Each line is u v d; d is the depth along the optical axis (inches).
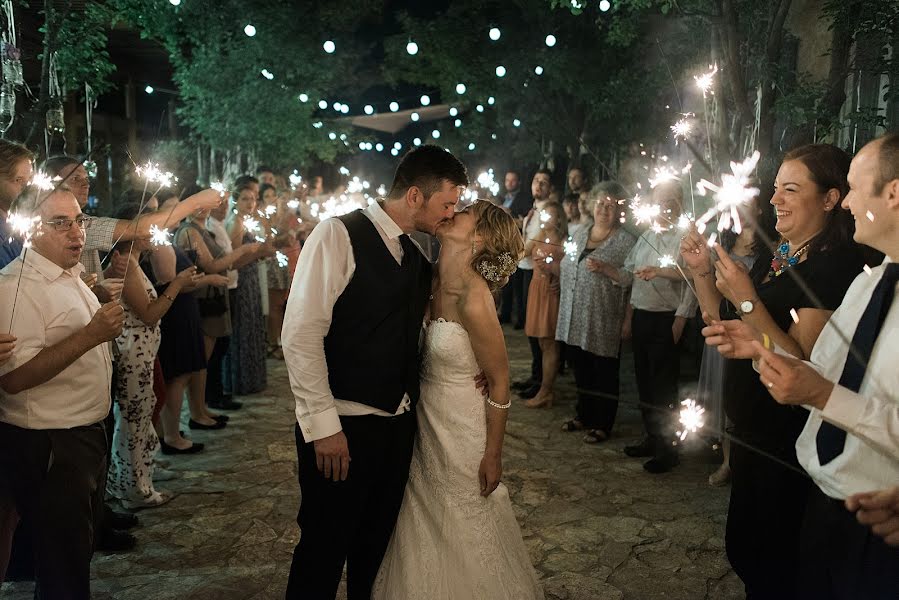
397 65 532.7
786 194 93.3
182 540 146.7
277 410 239.0
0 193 119.9
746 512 99.3
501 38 462.3
